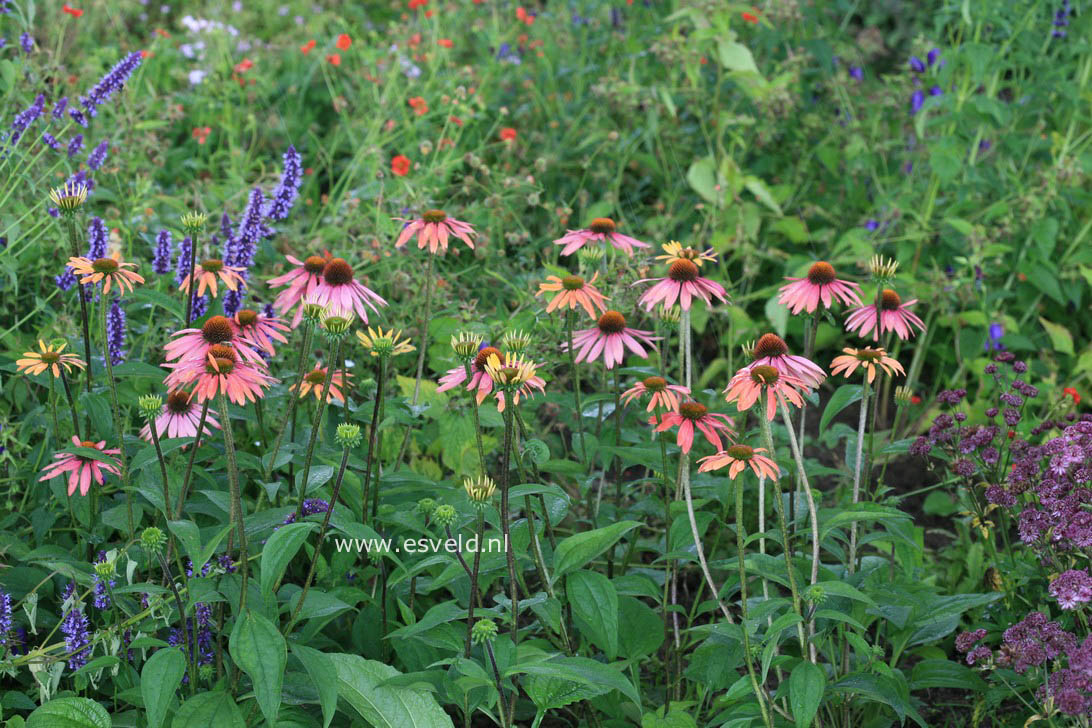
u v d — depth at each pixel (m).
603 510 3.17
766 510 3.35
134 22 7.17
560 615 2.53
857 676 2.69
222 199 4.77
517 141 5.48
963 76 5.35
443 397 3.58
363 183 5.29
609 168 5.68
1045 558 2.88
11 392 3.46
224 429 2.35
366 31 7.09
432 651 2.73
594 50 6.39
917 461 4.65
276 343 3.67
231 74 6.10
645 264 3.84
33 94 4.37
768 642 2.36
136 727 2.59
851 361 2.85
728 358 4.94
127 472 2.70
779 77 5.40
